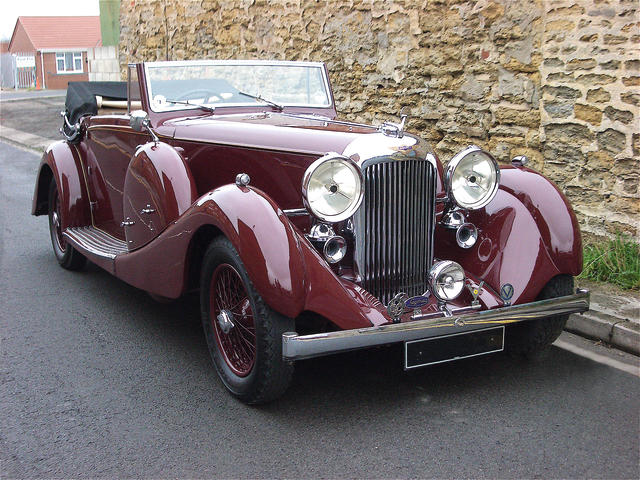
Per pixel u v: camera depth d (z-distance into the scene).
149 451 2.97
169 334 4.37
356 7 7.77
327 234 3.30
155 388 3.59
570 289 3.72
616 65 5.17
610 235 5.36
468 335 3.32
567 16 5.47
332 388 3.56
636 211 5.19
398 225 3.47
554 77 5.63
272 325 3.10
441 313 3.35
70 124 5.72
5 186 9.86
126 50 13.25
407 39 7.18
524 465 2.80
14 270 5.85
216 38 10.49
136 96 4.76
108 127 5.00
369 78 7.76
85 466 2.86
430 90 7.02
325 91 5.12
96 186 5.42
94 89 6.00
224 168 4.09
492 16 6.22
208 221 3.33
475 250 3.73
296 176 3.67
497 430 3.09
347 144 3.41
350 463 2.84
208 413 3.30
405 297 3.31
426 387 3.55
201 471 2.81
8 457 2.94
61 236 5.87
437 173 3.89
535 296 3.59
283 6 8.93
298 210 3.43
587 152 5.47
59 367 3.86
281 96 4.99
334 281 3.16
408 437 3.04
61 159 5.55
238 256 3.20
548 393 3.46
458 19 6.57
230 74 4.85
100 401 3.45
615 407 3.29
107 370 3.81
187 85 4.71
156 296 4.24
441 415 3.24
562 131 5.64
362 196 3.26
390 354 3.98
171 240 3.64
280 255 3.04
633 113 5.11
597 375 3.67
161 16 11.86
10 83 46.91
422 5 6.92
